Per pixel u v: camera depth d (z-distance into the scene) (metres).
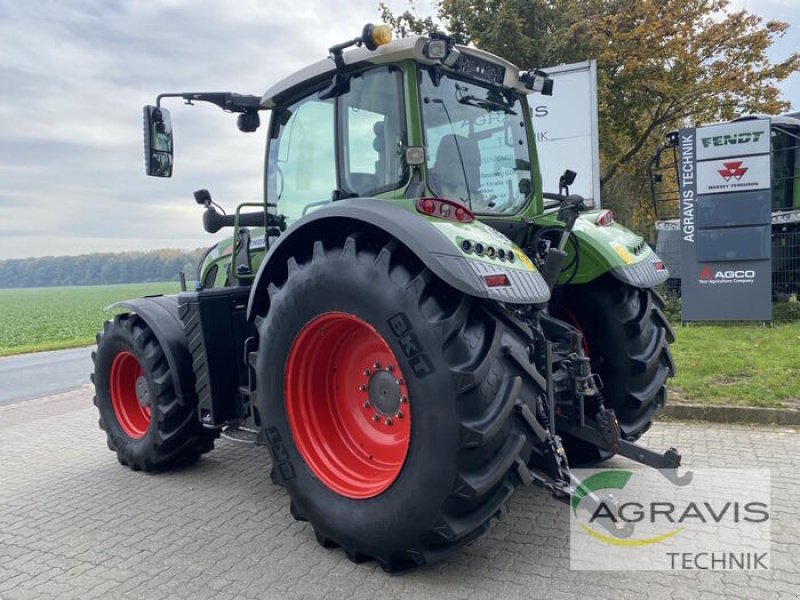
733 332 7.90
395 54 2.94
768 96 15.00
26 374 10.27
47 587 2.79
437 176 3.09
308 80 3.41
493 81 3.46
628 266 3.56
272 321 3.04
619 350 3.63
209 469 4.39
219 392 3.79
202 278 4.96
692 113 14.82
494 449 2.49
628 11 13.83
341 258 2.75
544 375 2.89
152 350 4.14
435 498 2.48
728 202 8.45
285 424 3.04
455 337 2.49
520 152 3.75
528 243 3.81
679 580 2.60
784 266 10.08
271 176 3.86
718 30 14.05
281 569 2.85
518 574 2.69
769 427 4.61
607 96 14.05
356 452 3.05
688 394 5.16
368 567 2.83
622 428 3.58
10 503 3.90
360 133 3.21
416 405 2.52
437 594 2.56
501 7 13.51
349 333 3.03
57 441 5.49
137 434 4.45
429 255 2.49
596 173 9.22
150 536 3.28
